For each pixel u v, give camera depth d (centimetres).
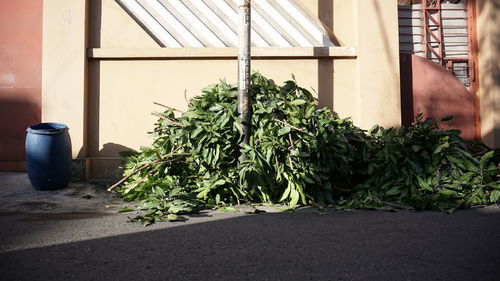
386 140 470
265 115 453
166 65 571
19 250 255
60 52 554
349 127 508
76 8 557
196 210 393
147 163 449
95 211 402
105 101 569
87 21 567
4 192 482
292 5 588
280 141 432
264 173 414
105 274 211
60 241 277
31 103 589
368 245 266
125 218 362
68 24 555
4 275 209
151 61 571
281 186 445
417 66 599
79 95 553
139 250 255
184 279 204
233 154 450
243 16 457
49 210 405
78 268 221
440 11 618
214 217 364
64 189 498
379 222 340
